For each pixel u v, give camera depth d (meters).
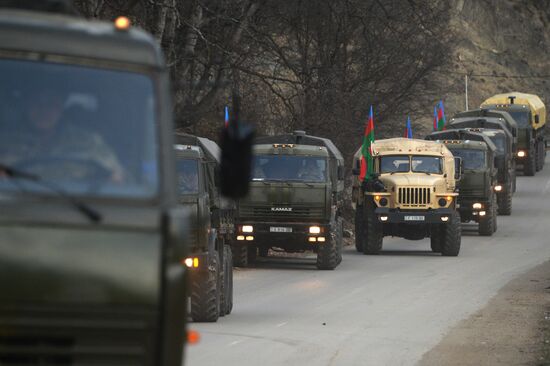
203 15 113.81
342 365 43.44
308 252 110.81
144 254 19.44
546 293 75.06
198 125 115.75
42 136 20.28
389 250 116.12
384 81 146.38
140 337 19.33
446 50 153.50
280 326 55.31
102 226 19.45
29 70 20.59
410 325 57.03
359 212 113.81
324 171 93.12
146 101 20.84
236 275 87.00
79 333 19.14
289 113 128.88
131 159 20.44
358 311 63.09
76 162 20.19
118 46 21.02
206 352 45.66
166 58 102.81
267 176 92.94
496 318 60.84
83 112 20.55
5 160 19.97
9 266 18.97
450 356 46.75
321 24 136.75
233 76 113.69
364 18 136.25
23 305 18.95
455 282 82.44
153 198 20.22
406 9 144.50
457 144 133.62
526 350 48.94
